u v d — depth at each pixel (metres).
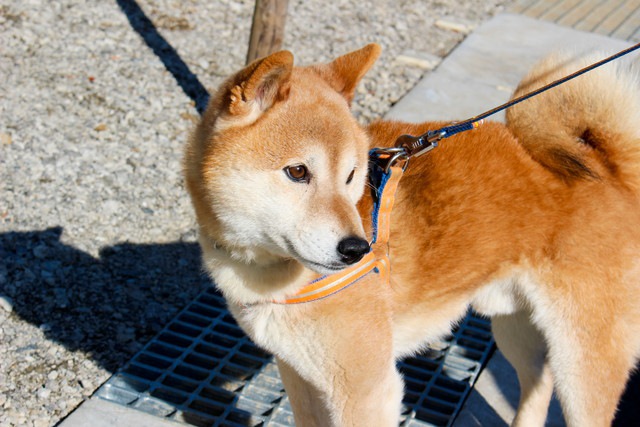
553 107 1.05
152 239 1.42
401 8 2.54
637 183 1.06
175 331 1.28
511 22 2.46
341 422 0.98
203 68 1.96
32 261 1.34
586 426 1.05
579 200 1.03
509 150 1.06
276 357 1.03
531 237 1.04
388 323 0.97
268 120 0.89
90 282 1.32
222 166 0.89
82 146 1.61
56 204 1.46
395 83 2.03
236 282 0.95
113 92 1.81
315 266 0.87
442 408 1.19
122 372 1.18
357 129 0.94
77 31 2.04
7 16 2.05
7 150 1.57
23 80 1.80
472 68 2.12
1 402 1.11
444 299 1.06
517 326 1.14
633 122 1.04
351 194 0.94
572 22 2.49
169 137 1.68
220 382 1.20
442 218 1.02
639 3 2.69
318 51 2.15
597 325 1.03
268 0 1.77
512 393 1.22
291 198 0.88
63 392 1.14
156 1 2.28
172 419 1.11
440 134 0.99
